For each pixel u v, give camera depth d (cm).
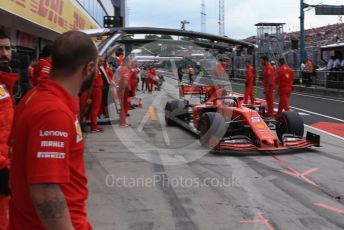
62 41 202
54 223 185
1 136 321
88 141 924
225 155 791
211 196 555
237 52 971
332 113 1573
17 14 844
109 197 547
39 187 183
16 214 201
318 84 2678
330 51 2766
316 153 827
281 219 476
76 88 208
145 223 461
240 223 463
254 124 826
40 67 492
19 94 714
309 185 610
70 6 1494
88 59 205
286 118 876
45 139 186
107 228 446
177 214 489
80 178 208
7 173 322
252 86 1681
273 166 716
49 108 190
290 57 3297
